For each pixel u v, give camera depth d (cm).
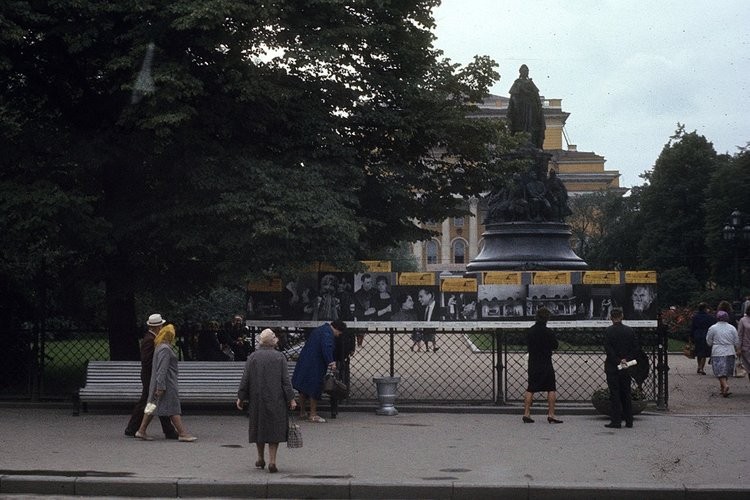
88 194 1938
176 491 1170
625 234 8225
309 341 1761
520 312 1964
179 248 1906
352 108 2094
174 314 3116
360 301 1975
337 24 1983
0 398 1972
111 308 2122
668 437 1570
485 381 2370
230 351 2189
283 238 1806
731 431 1641
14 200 1736
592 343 2695
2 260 2052
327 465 1299
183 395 1767
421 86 2122
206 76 1905
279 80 1972
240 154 1916
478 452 1412
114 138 1950
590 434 1602
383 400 1848
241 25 1847
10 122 1911
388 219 2252
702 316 2786
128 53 1809
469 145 2166
